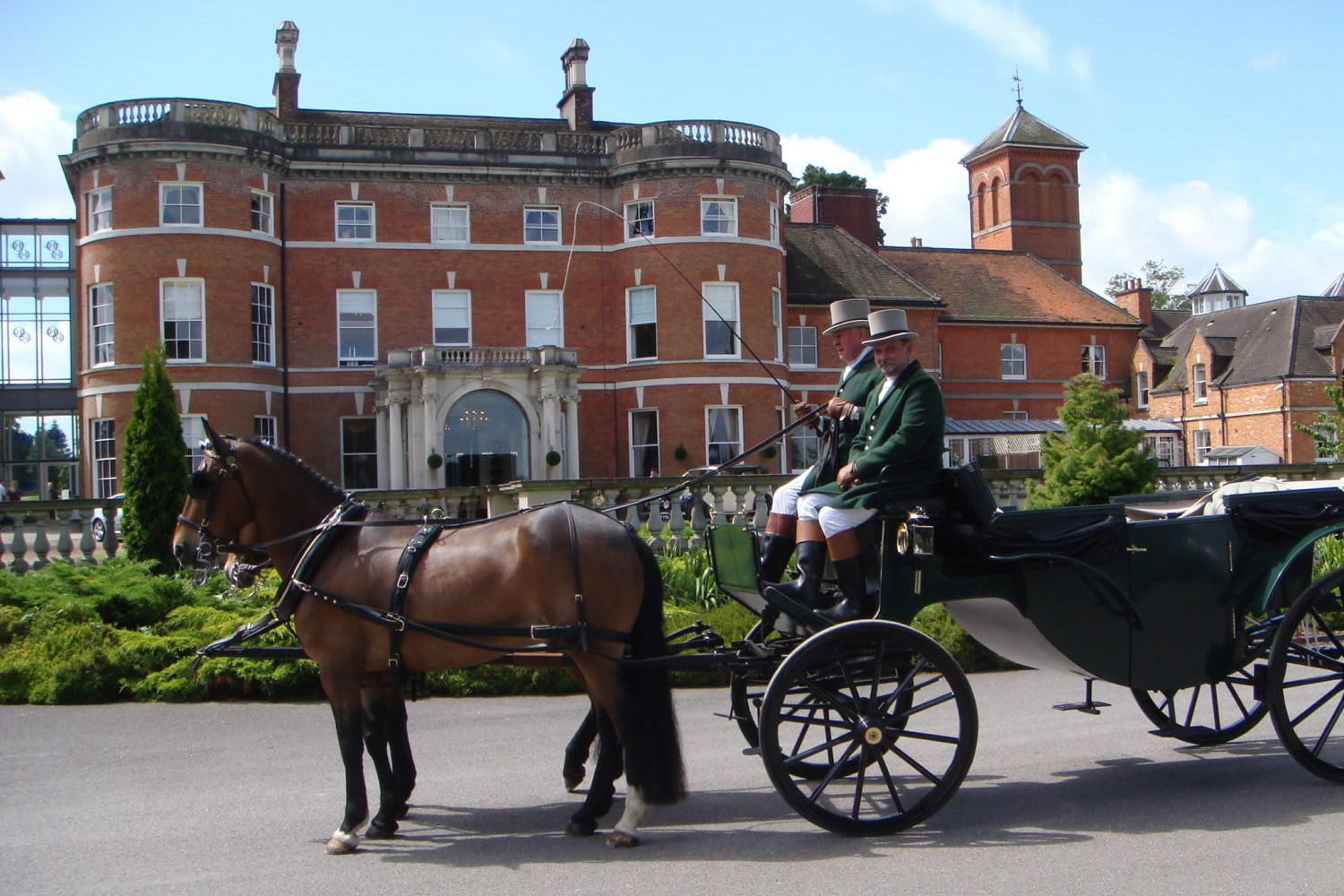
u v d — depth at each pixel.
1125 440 20.75
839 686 7.31
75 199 38.06
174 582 13.84
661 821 7.25
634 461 40.47
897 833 6.84
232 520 7.49
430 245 39.72
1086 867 6.09
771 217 41.62
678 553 16.69
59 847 6.83
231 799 7.88
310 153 38.50
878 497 7.10
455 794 7.98
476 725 10.29
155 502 16.86
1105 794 7.61
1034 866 6.15
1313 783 7.75
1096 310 59.28
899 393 7.20
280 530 7.52
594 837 6.92
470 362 36.91
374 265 39.25
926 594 7.18
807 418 7.86
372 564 7.05
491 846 6.78
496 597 6.75
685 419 39.50
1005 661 12.77
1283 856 6.20
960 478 7.16
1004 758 8.70
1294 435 55.06
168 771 8.66
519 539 6.76
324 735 9.89
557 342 40.53
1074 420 21.36
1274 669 7.57
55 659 11.61
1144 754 8.71
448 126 42.34
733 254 40.06
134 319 35.69
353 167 38.81
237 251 36.62
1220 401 58.38
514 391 37.34
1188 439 60.12
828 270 50.00
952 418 54.97
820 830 6.99
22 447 46.78
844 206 56.44
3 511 16.67
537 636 6.53
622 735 6.67
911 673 6.94
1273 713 7.59
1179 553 7.65
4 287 46.56
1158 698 11.06
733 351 40.16
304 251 38.66
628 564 6.77
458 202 40.03
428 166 39.41
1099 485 20.34
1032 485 21.47
